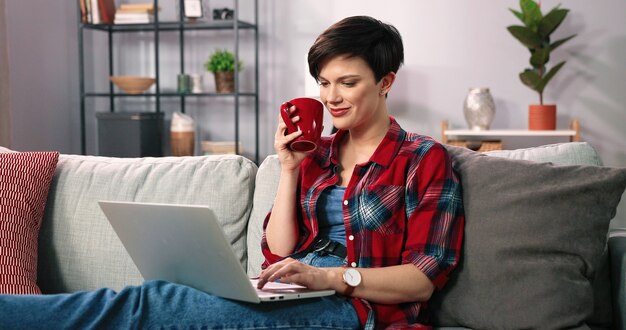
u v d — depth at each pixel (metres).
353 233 1.59
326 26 5.06
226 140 5.31
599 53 4.65
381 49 1.57
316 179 1.70
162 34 5.35
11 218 1.89
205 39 5.29
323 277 1.45
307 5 5.08
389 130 1.65
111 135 4.89
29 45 4.82
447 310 1.57
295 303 1.43
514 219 1.54
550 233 1.52
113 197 1.99
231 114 5.29
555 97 4.72
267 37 5.17
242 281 1.32
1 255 1.84
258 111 5.20
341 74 1.56
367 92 1.57
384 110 1.67
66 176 2.05
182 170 2.00
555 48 4.65
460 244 1.56
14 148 4.71
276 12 5.14
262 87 5.20
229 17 4.94
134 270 1.92
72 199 2.01
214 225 1.26
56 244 1.99
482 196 1.59
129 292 1.39
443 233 1.54
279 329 1.40
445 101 4.87
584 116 4.69
